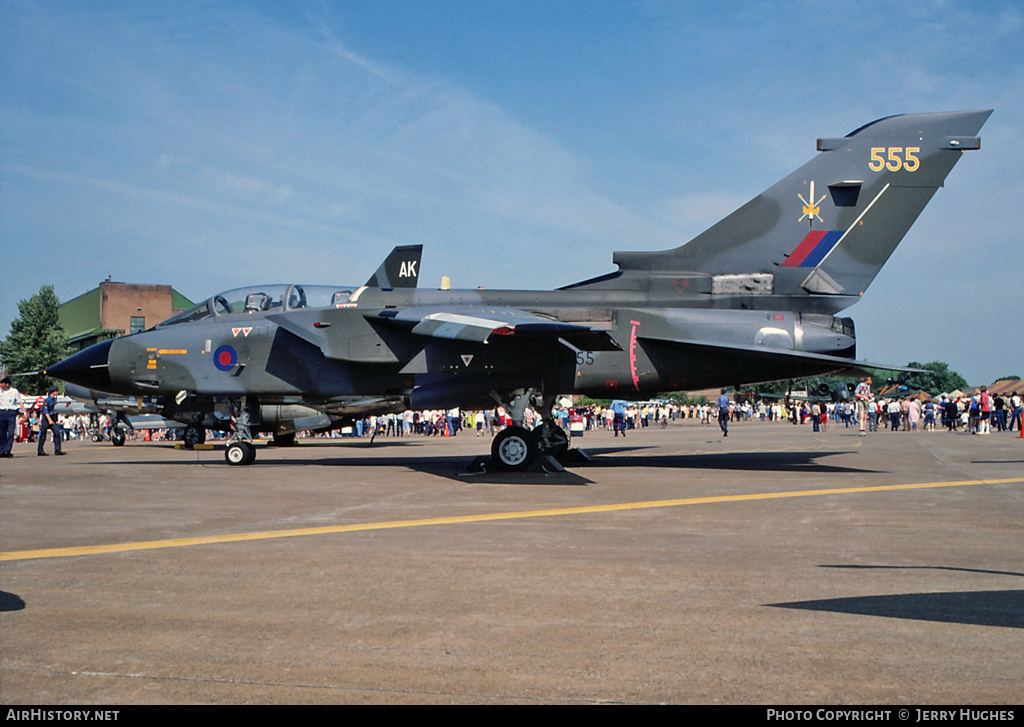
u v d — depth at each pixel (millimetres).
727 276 13219
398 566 5215
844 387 44312
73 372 14469
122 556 5613
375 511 7926
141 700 2885
